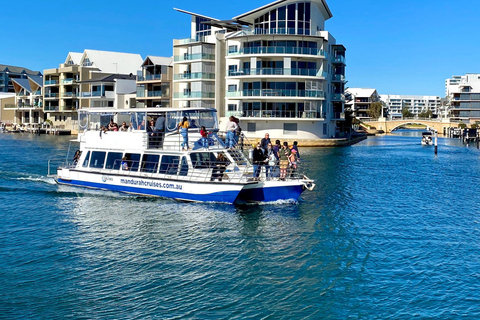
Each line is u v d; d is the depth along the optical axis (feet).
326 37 235.20
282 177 77.36
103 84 303.27
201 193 77.30
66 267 49.88
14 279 46.57
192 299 42.88
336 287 45.68
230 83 233.55
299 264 51.57
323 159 161.48
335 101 258.78
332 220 70.28
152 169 82.69
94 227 64.80
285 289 45.19
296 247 57.16
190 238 60.13
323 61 227.20
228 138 81.05
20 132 349.61
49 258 52.47
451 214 76.28
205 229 64.13
